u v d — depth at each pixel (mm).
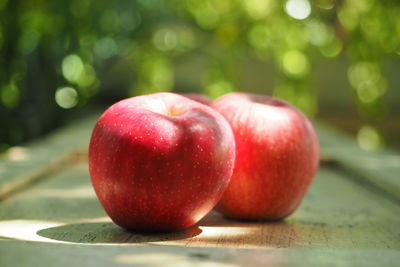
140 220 619
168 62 2645
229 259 521
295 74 2512
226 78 2590
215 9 2533
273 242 613
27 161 1000
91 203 760
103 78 2564
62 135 1486
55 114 1917
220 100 701
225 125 630
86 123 1893
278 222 690
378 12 2336
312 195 843
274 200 681
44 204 752
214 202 629
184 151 606
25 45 1763
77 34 1919
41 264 508
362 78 2428
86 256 525
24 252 534
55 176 949
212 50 2623
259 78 2748
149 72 2609
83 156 1145
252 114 678
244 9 2514
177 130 608
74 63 1981
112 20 2123
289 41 2504
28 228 640
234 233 640
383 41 2367
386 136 2670
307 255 531
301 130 684
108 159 612
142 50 2566
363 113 2525
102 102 2744
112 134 613
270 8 2498
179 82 2715
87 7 1933
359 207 775
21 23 1649
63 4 1818
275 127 675
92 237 612
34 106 1792
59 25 1825
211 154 612
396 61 2670
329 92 2744
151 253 534
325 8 2496
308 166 686
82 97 2020
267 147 672
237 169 675
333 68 2732
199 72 2709
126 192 609
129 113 617
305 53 2518
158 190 605
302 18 2498
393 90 2680
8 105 1638
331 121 2707
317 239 628
